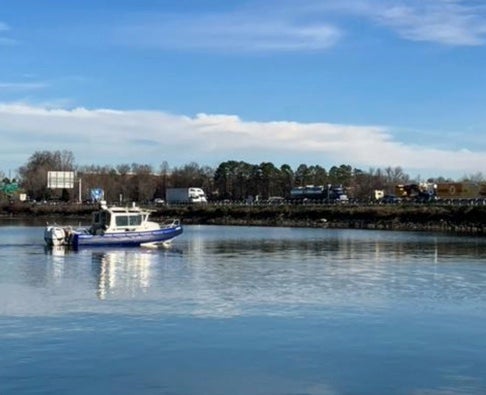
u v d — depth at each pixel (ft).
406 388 78.74
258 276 177.47
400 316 119.24
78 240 268.41
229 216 573.74
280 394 76.59
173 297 139.13
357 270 193.36
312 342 99.45
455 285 160.15
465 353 93.76
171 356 91.56
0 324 110.32
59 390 77.15
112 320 113.91
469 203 480.64
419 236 366.84
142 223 282.97
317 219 525.75
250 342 99.35
